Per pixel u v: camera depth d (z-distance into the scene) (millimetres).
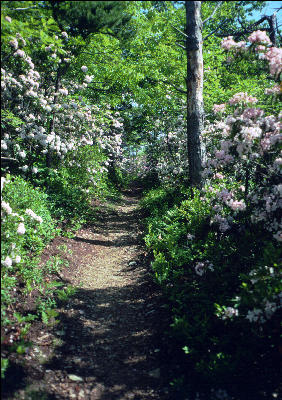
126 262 6691
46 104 7055
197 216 6090
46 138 7012
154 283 5309
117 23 5727
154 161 15359
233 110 4656
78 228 8000
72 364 3477
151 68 11273
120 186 19359
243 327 3539
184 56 11023
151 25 9805
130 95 13359
